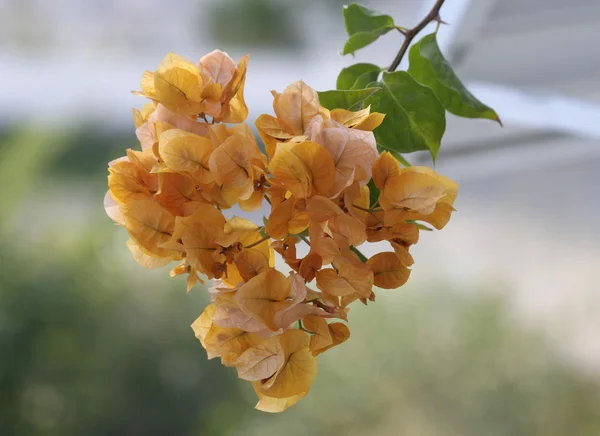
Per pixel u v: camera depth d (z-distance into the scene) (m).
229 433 2.36
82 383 2.24
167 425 2.32
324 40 6.80
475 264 4.12
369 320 2.73
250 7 6.86
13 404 2.18
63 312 2.23
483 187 4.87
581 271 4.13
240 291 0.62
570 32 1.13
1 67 6.43
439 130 0.70
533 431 2.61
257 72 6.75
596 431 2.61
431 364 2.66
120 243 2.44
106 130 4.89
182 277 2.44
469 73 1.19
